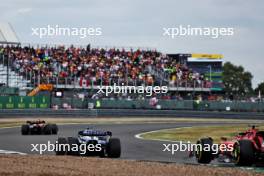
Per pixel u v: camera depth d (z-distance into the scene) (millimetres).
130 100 191500
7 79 181125
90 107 185875
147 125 151000
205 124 160875
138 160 59156
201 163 57562
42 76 194875
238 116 191750
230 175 45188
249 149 50969
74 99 184750
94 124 150875
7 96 169000
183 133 118938
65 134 110875
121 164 53188
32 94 182750
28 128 108688
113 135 112375
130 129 132500
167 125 152625
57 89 194250
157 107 194750
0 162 53688
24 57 198500
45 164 52406
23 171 45656
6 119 161500
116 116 182875
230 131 123938
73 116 175500
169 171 47500
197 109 199250
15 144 86062
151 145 86500
